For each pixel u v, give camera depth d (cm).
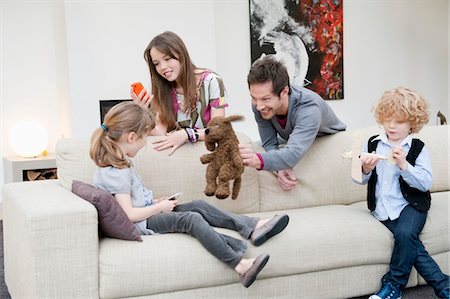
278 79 243
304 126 253
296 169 278
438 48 610
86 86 443
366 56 574
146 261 202
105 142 215
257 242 216
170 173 254
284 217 219
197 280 209
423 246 242
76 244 196
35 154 451
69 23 435
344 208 266
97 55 445
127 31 452
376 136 258
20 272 216
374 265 242
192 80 269
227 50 507
